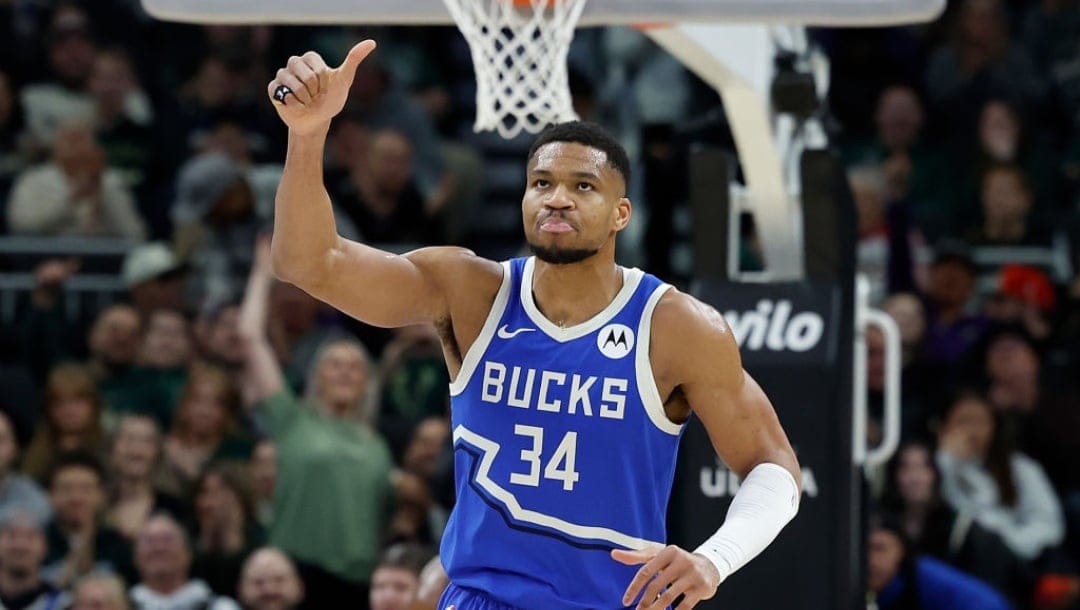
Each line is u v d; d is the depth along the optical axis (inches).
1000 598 808.9
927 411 974.4
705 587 373.4
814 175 611.8
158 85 1232.8
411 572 708.7
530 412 404.8
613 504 402.9
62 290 1043.3
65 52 1196.5
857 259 624.4
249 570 813.9
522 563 402.9
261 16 531.2
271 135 1194.0
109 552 868.6
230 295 1031.0
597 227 398.0
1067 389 1014.4
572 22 512.1
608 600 402.6
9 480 882.1
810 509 594.6
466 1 516.7
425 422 898.7
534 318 409.7
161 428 956.6
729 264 634.2
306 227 394.9
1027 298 1105.4
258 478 874.8
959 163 1221.7
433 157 1186.6
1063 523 962.1
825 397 598.9
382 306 409.1
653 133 1031.6
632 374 402.9
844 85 1289.4
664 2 528.1
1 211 1154.7
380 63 1211.9
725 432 410.9
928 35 1293.1
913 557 811.4
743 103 609.6
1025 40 1289.4
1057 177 1222.9
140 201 1154.0
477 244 1216.2
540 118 507.5
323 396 890.1
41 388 985.5
